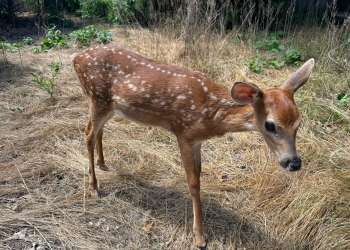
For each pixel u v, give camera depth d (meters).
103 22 2.56
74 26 2.54
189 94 0.95
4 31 2.43
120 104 1.03
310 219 1.01
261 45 2.02
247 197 1.12
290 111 0.82
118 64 1.02
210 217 1.06
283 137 0.83
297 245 0.98
